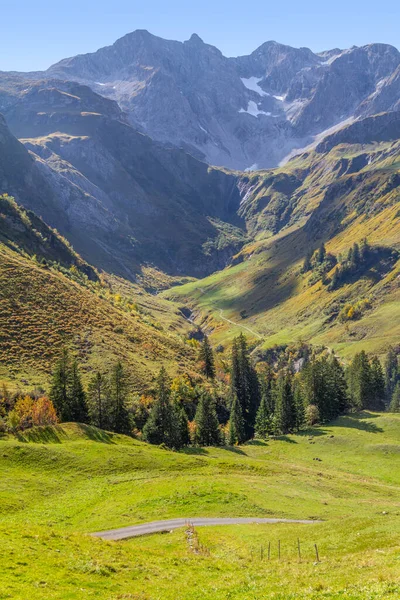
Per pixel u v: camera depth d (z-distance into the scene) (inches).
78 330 6476.4
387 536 1620.3
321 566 1343.5
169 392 5428.2
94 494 2620.6
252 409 6279.5
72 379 4485.7
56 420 3983.8
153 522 2166.6
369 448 4384.8
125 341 6879.9
